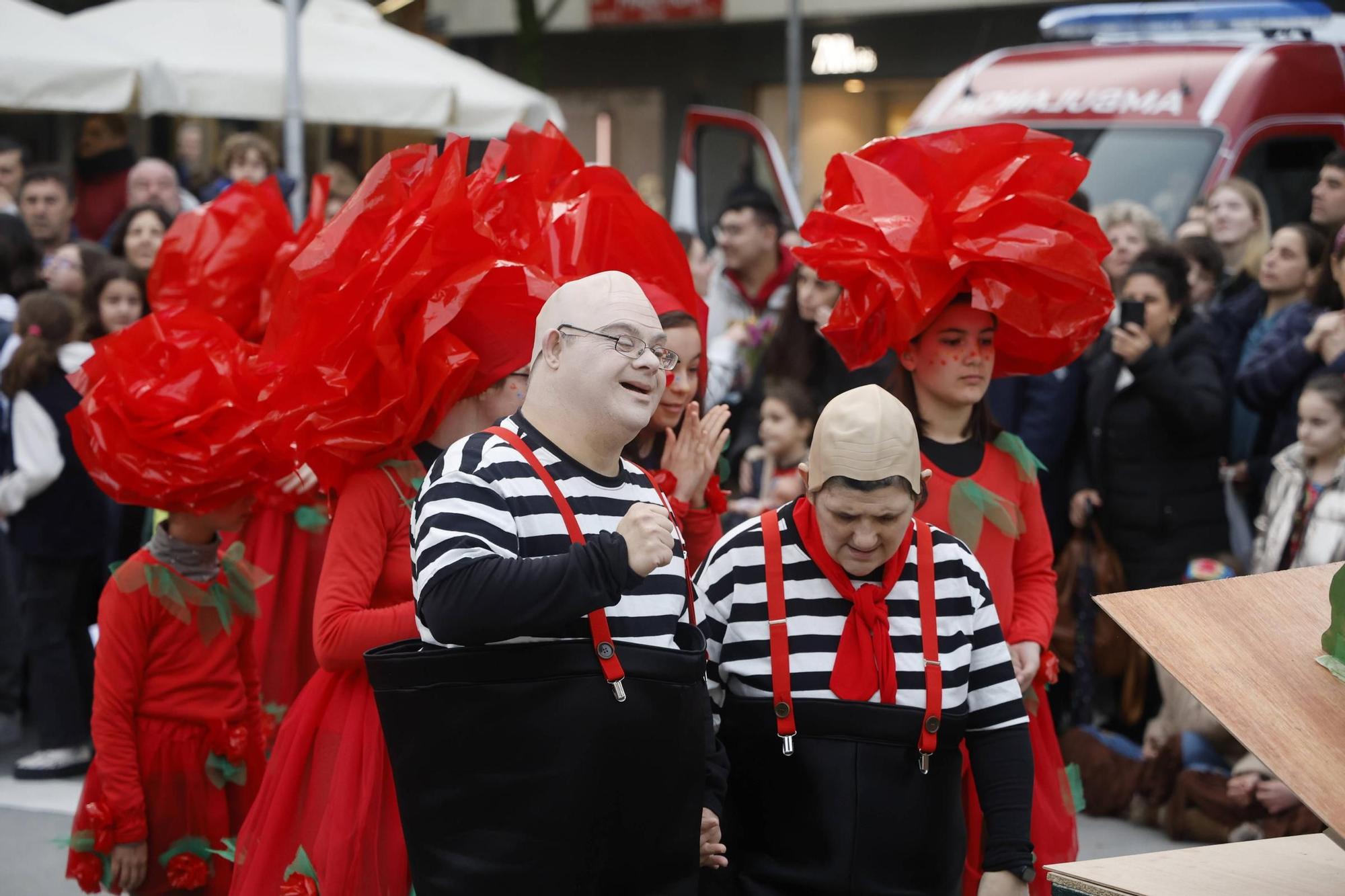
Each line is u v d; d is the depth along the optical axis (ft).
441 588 9.73
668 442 14.35
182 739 15.47
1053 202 14.05
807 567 11.69
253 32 37.37
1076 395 22.47
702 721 10.44
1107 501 22.33
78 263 27.50
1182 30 33.35
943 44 66.49
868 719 11.37
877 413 11.19
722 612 11.75
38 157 56.29
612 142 74.08
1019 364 15.42
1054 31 34.35
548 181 15.33
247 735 15.88
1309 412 20.30
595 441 10.37
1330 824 7.87
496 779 9.84
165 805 15.43
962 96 33.24
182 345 15.34
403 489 12.56
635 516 9.73
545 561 9.57
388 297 12.21
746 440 23.54
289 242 19.99
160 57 35.14
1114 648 21.98
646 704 10.00
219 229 19.71
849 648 11.51
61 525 23.32
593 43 73.51
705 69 71.61
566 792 9.78
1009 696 11.91
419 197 12.66
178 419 15.06
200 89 35.14
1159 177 30.07
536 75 60.29
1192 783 19.88
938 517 14.23
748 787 11.68
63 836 20.72
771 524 11.84
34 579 23.44
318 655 12.23
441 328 12.21
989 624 11.94
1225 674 8.73
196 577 15.60
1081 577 22.22
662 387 10.40
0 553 23.93
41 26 34.65
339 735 12.38
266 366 13.39
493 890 9.82
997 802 11.76
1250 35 32.27
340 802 12.20
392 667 10.08
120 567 15.51
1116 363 22.34
